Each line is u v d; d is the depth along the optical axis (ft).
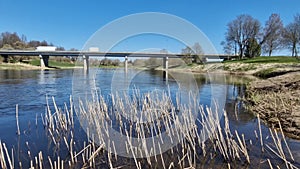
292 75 75.46
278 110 46.29
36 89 89.66
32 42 350.43
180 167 26.89
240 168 26.55
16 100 66.69
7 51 229.45
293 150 30.60
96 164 27.43
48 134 37.06
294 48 204.03
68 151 30.83
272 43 248.93
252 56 245.86
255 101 58.90
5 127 40.65
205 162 28.14
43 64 242.99
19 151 30.96
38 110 53.93
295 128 37.17
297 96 56.39
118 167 26.63
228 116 47.91
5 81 119.65
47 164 27.43
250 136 36.22
